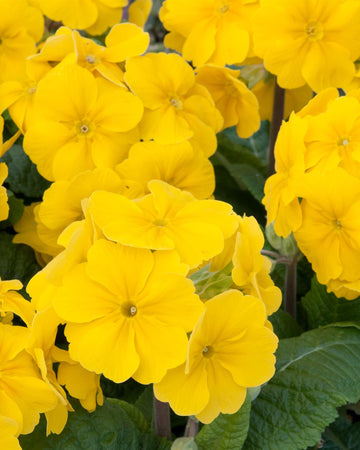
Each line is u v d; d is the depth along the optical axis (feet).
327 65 1.71
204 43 1.78
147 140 1.65
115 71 1.65
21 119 1.67
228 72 1.75
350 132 1.55
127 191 1.60
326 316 1.74
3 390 1.40
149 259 1.39
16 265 1.73
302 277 1.86
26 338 1.41
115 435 1.49
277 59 1.71
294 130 1.56
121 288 1.39
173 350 1.37
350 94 1.58
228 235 1.42
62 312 1.38
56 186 1.59
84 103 1.61
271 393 1.58
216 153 2.00
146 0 1.95
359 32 1.70
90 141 1.63
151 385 1.66
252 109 1.79
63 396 1.42
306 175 1.53
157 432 1.55
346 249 1.56
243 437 1.47
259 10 1.69
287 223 1.59
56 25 1.86
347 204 1.53
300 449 1.55
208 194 1.69
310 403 1.56
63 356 1.43
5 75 1.76
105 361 1.38
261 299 1.41
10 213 1.72
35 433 1.47
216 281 1.42
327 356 1.62
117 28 1.66
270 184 1.62
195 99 1.70
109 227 1.39
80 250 1.40
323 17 1.69
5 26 1.74
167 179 1.65
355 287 1.57
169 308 1.38
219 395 1.41
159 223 1.43
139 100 1.62
